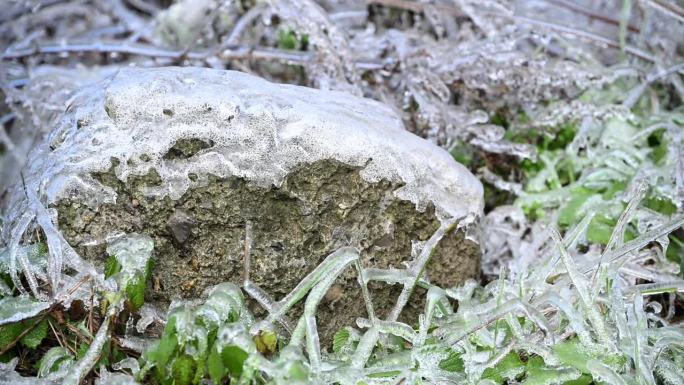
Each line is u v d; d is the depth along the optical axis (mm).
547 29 1335
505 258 1224
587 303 1051
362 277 1068
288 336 1071
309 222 1081
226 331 998
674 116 1285
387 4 1423
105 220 1066
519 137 1315
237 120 1064
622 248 1087
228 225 1072
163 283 1071
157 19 1467
